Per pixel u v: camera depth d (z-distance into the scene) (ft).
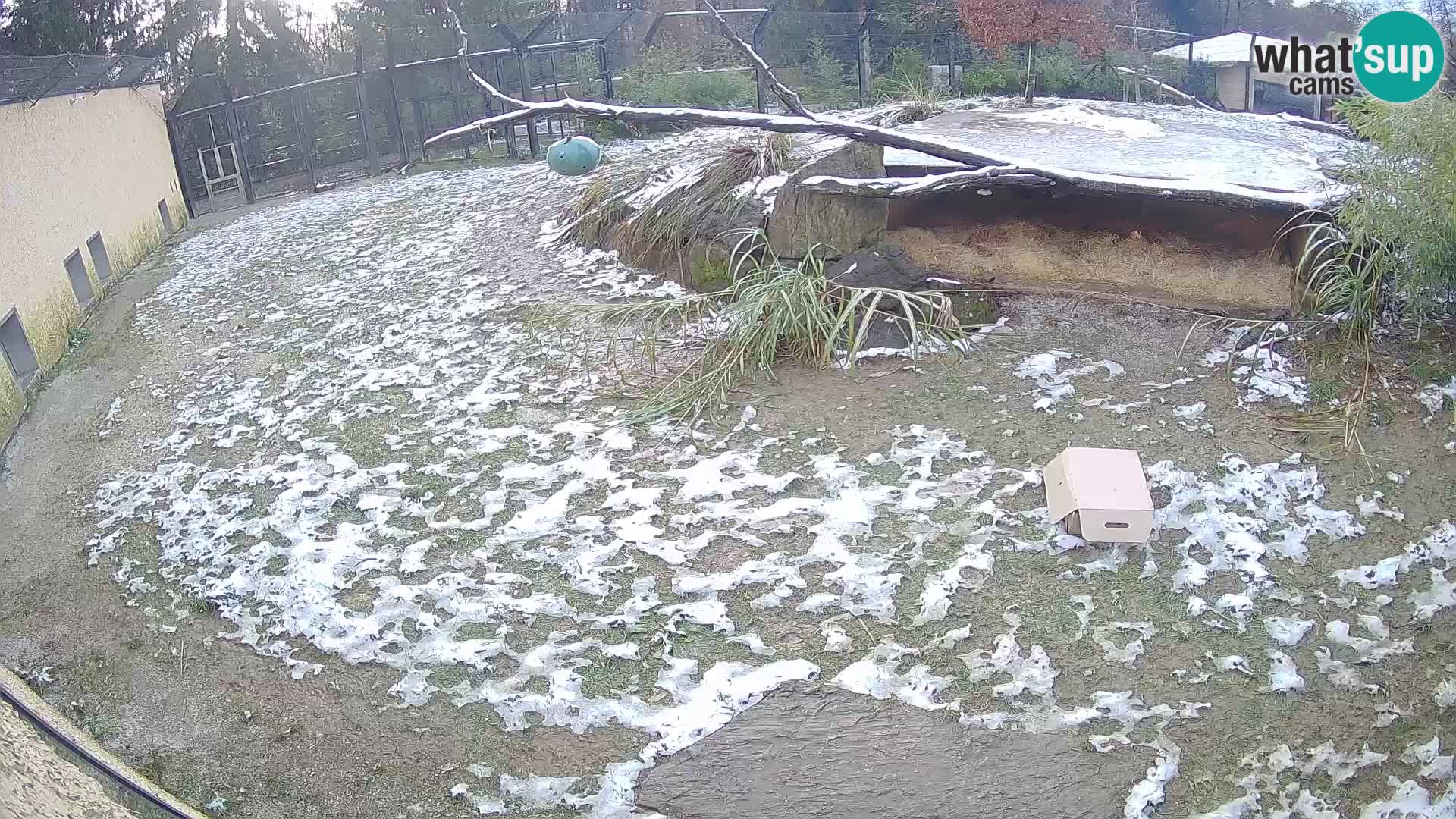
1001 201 16.28
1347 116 13.82
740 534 11.55
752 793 8.43
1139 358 14.33
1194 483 11.68
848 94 39.01
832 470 12.51
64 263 21.70
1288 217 14.42
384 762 9.06
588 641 10.21
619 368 15.70
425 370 16.55
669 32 44.47
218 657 10.61
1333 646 9.43
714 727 9.07
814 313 14.87
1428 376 13.23
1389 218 12.92
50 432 16.60
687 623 10.28
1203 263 15.28
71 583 12.21
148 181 30.04
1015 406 13.48
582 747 9.00
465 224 24.36
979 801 8.20
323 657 10.38
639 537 11.68
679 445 13.43
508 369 16.21
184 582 11.90
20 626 11.53
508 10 51.03
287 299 21.24
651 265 19.19
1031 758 8.52
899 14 39.86
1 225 18.71
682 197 19.11
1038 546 10.91
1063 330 15.14
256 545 12.34
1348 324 14.11
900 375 14.47
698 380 14.61
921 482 12.14
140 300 23.04
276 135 38.01
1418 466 11.70
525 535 11.95
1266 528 10.99
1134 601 10.11
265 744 9.40
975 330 15.38
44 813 5.83
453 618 10.72
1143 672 9.28
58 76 21.74
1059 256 16.02
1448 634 9.41
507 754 9.01
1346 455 12.00
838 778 8.50
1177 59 40.78
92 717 9.93
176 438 15.55
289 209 31.19
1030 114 22.12
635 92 38.75
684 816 8.29
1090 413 13.21
